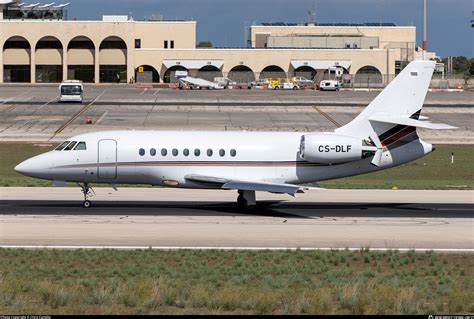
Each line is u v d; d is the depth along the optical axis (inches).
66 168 5216.5
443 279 3351.4
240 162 5310.0
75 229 4431.6
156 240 4170.8
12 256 3722.9
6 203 5398.6
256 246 4074.8
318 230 4537.4
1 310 2726.4
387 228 4638.3
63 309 2760.8
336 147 5275.6
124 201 5585.6
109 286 3048.7
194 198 5807.1
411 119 5324.8
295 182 5378.9
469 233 4500.5
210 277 3344.0
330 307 2810.0
